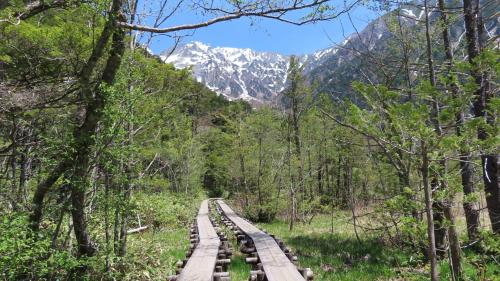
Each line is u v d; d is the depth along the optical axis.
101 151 7.66
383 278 8.75
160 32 8.03
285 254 10.51
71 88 8.47
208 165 44.12
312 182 27.98
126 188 9.16
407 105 4.32
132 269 9.20
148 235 15.82
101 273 8.28
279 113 28.27
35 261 6.86
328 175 26.75
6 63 8.17
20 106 7.68
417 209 5.57
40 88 7.98
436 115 4.79
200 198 43.28
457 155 4.92
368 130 4.94
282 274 7.96
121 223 9.13
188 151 31.97
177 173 33.62
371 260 10.62
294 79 24.66
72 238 9.01
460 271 6.49
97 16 7.96
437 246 8.90
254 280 8.15
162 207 20.11
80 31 8.37
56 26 8.52
